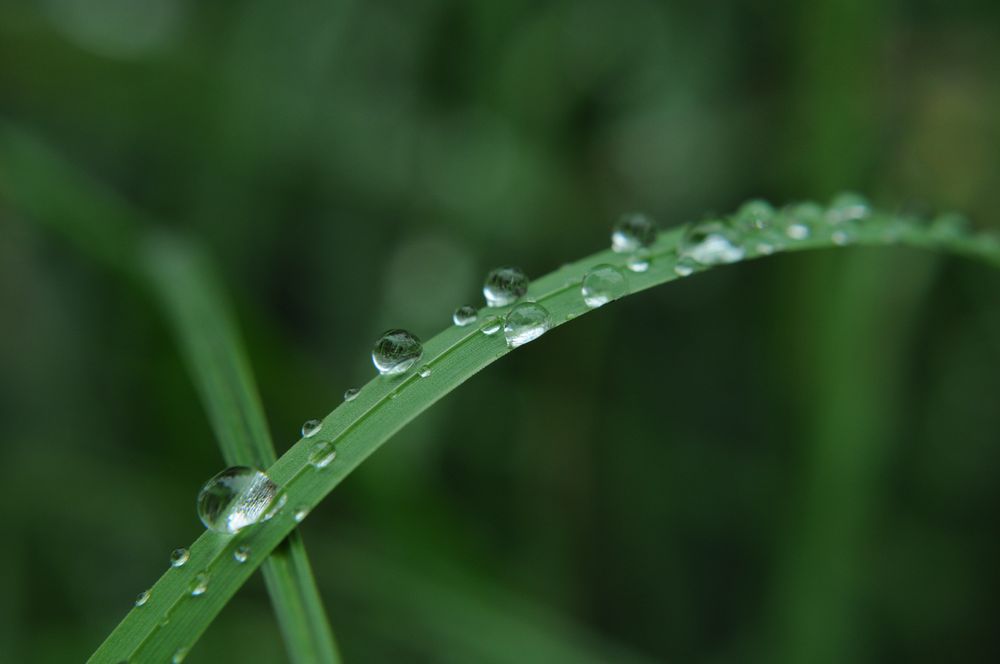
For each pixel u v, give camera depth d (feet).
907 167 0.93
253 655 0.84
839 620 0.81
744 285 1.01
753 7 0.99
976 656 0.87
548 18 0.99
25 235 0.96
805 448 0.81
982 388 0.94
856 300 0.80
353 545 0.84
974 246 0.73
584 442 0.97
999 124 0.92
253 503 0.64
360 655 0.84
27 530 0.86
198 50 0.96
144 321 0.91
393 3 1.03
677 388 1.01
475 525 0.91
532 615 0.82
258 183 1.00
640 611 0.94
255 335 0.83
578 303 0.68
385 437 0.65
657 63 1.02
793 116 0.88
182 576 0.63
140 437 0.93
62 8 1.00
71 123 1.00
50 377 0.95
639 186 1.04
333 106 1.00
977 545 0.91
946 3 0.93
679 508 0.96
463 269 0.99
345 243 1.03
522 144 0.98
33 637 0.84
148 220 0.94
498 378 0.99
